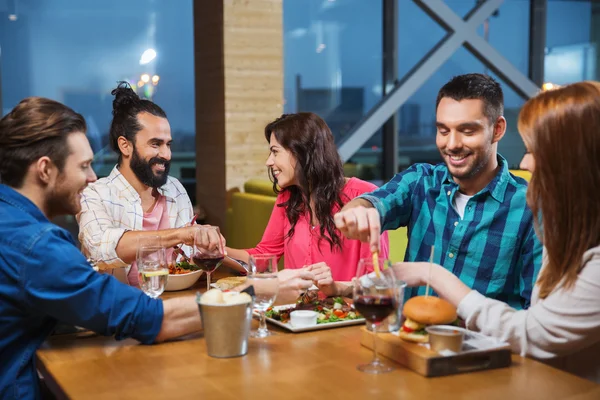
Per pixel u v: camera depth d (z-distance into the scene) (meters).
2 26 5.56
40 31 5.66
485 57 6.67
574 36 7.55
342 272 2.60
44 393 1.88
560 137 1.47
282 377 1.42
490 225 2.04
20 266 1.57
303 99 6.31
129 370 1.48
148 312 1.65
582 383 1.37
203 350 1.62
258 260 1.74
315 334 1.74
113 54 5.85
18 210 1.63
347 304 1.96
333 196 2.60
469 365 1.46
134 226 2.71
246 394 1.32
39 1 5.63
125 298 1.64
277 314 1.86
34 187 1.67
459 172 1.97
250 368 1.47
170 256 2.62
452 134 1.94
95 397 1.32
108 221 2.61
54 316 1.61
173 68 5.98
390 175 6.70
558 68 7.52
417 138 6.77
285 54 6.20
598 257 1.46
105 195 2.67
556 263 1.52
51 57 5.71
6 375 1.63
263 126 5.14
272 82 5.15
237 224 4.86
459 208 2.12
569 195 1.48
